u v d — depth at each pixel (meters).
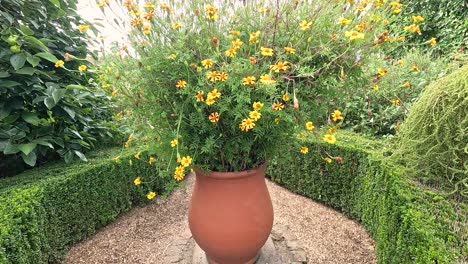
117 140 2.99
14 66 1.91
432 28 4.52
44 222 1.98
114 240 2.44
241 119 1.36
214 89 1.24
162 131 1.50
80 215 2.34
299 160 2.99
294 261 1.96
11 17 2.03
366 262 2.16
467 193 1.62
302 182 3.04
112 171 2.57
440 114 1.66
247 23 1.48
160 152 1.55
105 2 1.39
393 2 1.53
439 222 1.43
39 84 2.17
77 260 2.21
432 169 1.74
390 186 1.87
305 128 1.51
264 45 1.44
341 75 1.35
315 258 2.20
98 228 2.57
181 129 1.44
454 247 1.28
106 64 1.50
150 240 2.45
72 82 2.57
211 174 1.57
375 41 1.37
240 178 1.58
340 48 1.41
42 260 1.94
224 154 1.55
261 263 1.88
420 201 1.59
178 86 1.32
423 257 1.26
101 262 2.20
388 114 2.94
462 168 1.63
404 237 1.50
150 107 1.46
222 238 1.61
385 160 2.09
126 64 1.42
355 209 2.61
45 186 2.03
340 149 2.63
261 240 1.70
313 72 1.31
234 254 1.67
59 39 2.38
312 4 1.46
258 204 1.65
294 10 1.46
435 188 1.74
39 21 2.37
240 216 1.60
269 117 1.32
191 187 3.29
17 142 2.17
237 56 1.41
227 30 1.48
